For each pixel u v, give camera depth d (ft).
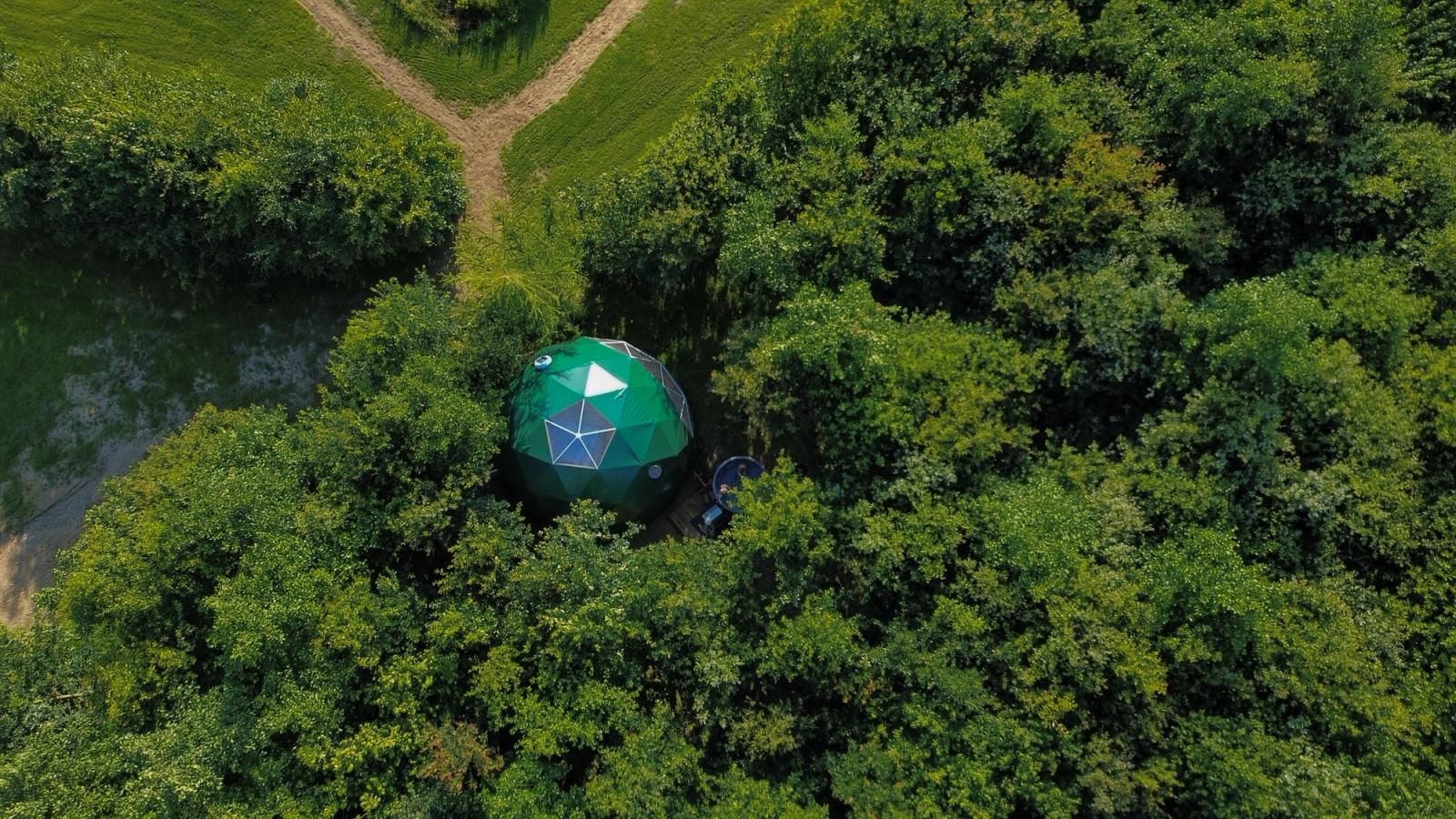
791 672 77.30
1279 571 78.64
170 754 70.33
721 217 88.99
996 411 83.82
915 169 84.69
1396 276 81.66
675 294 107.86
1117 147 88.48
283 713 70.85
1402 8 88.79
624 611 76.13
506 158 112.06
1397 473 76.89
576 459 87.81
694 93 111.96
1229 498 79.15
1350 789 69.87
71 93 89.76
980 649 75.61
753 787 74.54
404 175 93.76
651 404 91.25
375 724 74.28
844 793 74.18
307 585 74.43
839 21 89.45
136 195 91.15
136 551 79.36
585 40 112.57
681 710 81.10
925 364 81.61
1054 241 86.84
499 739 81.87
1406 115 87.86
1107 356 84.79
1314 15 82.28
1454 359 77.30
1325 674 72.02
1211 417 79.30
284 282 107.34
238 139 90.68
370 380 87.25
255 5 112.16
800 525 78.48
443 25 111.65
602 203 93.09
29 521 104.32
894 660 77.36
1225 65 83.05
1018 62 89.86
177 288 107.04
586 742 74.18
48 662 81.41
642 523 97.19
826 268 85.10
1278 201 84.64
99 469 105.29
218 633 72.69
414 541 80.28
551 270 92.84
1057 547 74.49
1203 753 71.92
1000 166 88.69
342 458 81.61
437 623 76.84
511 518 85.05
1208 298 82.79
